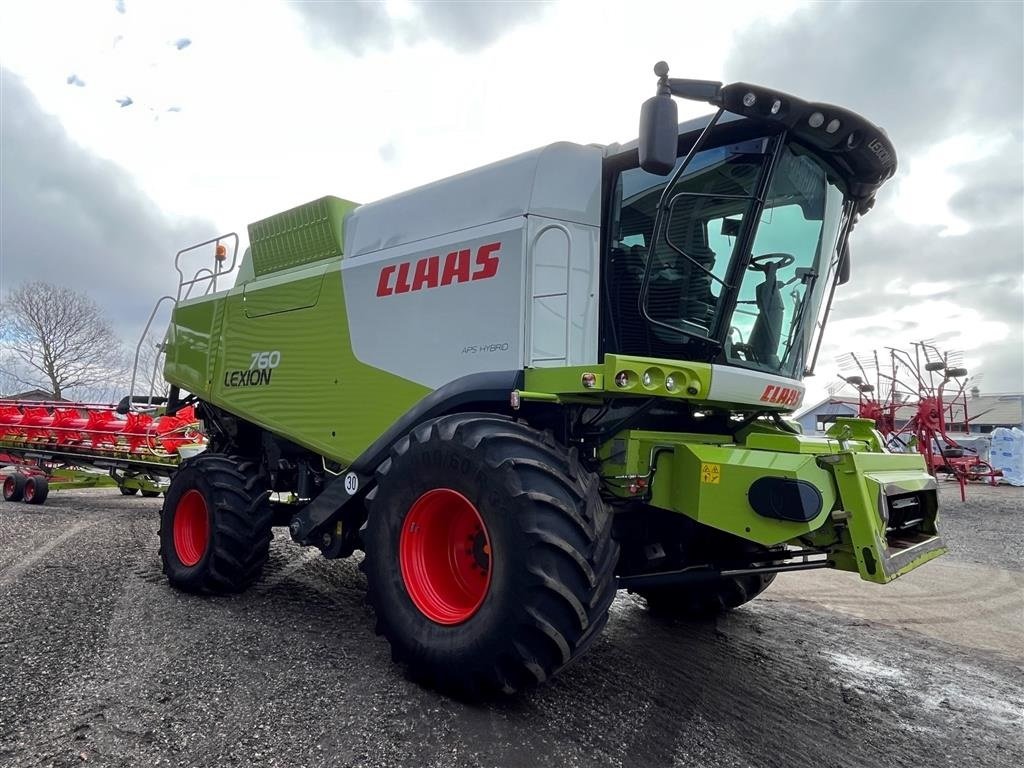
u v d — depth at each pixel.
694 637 4.43
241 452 5.79
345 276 4.59
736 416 4.11
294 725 2.71
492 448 3.00
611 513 3.10
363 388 4.36
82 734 2.58
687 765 2.61
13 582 4.91
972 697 3.64
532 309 3.52
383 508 3.42
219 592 4.79
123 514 9.16
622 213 3.76
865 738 3.02
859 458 3.13
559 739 2.73
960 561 7.86
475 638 2.88
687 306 3.57
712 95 3.15
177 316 6.60
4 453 11.11
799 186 3.70
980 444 20.77
